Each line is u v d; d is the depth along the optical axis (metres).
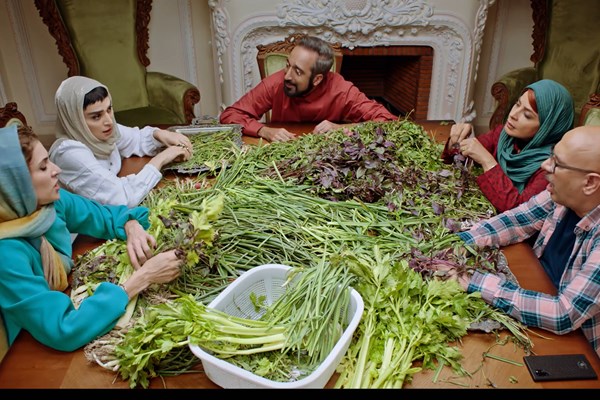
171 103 3.11
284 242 1.26
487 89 3.96
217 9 3.30
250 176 1.60
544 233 1.36
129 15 3.05
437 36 3.52
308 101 2.32
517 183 1.67
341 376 0.93
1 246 1.05
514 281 1.20
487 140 1.93
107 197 1.56
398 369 0.93
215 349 0.93
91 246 1.36
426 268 1.15
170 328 0.93
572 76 3.13
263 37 3.46
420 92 3.75
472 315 1.07
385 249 1.24
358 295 1.00
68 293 1.19
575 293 1.03
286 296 1.03
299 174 1.57
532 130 1.61
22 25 3.45
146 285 1.09
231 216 1.35
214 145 1.91
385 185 1.50
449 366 0.97
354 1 3.32
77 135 1.66
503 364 0.98
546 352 1.01
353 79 4.33
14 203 1.05
